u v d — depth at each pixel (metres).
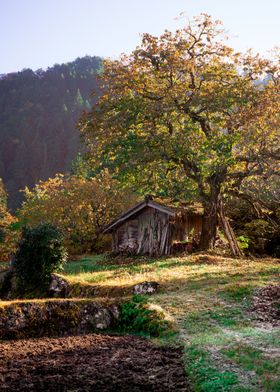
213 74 26.55
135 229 30.45
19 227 38.12
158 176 29.14
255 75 26.98
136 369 9.17
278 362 8.81
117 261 27.53
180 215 27.97
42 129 155.38
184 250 27.92
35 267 19.70
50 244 19.83
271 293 14.33
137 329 12.22
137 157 25.38
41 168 142.62
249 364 8.82
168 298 14.23
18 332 12.01
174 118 26.41
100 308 12.88
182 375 8.82
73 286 17.08
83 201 36.78
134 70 27.09
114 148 26.66
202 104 25.98
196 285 15.98
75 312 12.67
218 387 7.96
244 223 32.84
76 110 159.38
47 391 8.18
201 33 27.08
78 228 36.75
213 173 26.66
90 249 36.78
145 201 29.00
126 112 26.20
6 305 12.25
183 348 10.31
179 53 26.59
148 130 26.05
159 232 28.78
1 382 8.61
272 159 26.44
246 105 25.98
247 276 17.28
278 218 32.25
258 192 32.59
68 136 149.50
